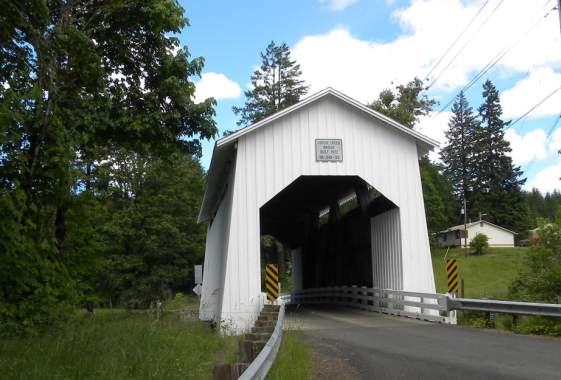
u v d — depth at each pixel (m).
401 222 16.39
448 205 61.69
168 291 33.81
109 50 13.07
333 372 7.35
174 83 13.16
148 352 7.22
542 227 16.22
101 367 6.21
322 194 23.73
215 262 21.69
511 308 12.22
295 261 32.19
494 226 63.66
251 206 15.61
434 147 16.95
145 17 12.59
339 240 23.03
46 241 8.70
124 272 30.36
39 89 8.43
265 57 48.66
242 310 14.93
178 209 32.78
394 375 6.98
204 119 13.91
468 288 36.72
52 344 7.43
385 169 16.58
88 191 10.23
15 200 8.22
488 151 69.88
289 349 8.30
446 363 7.73
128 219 29.81
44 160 9.29
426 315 14.62
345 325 13.83
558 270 15.25
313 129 16.39
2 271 7.95
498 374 6.82
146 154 14.43
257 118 47.34
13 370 5.90
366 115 16.69
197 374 6.63
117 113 13.01
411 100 40.00
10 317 8.20
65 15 11.07
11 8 9.29
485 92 71.19
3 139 7.84
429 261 16.39
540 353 8.48
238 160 15.76
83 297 10.00
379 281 17.97
